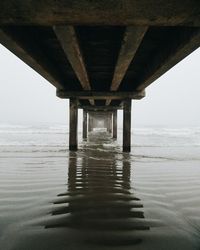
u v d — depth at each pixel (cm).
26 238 278
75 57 584
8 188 492
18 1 272
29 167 730
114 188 502
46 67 698
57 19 312
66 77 1037
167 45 573
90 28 505
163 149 1362
